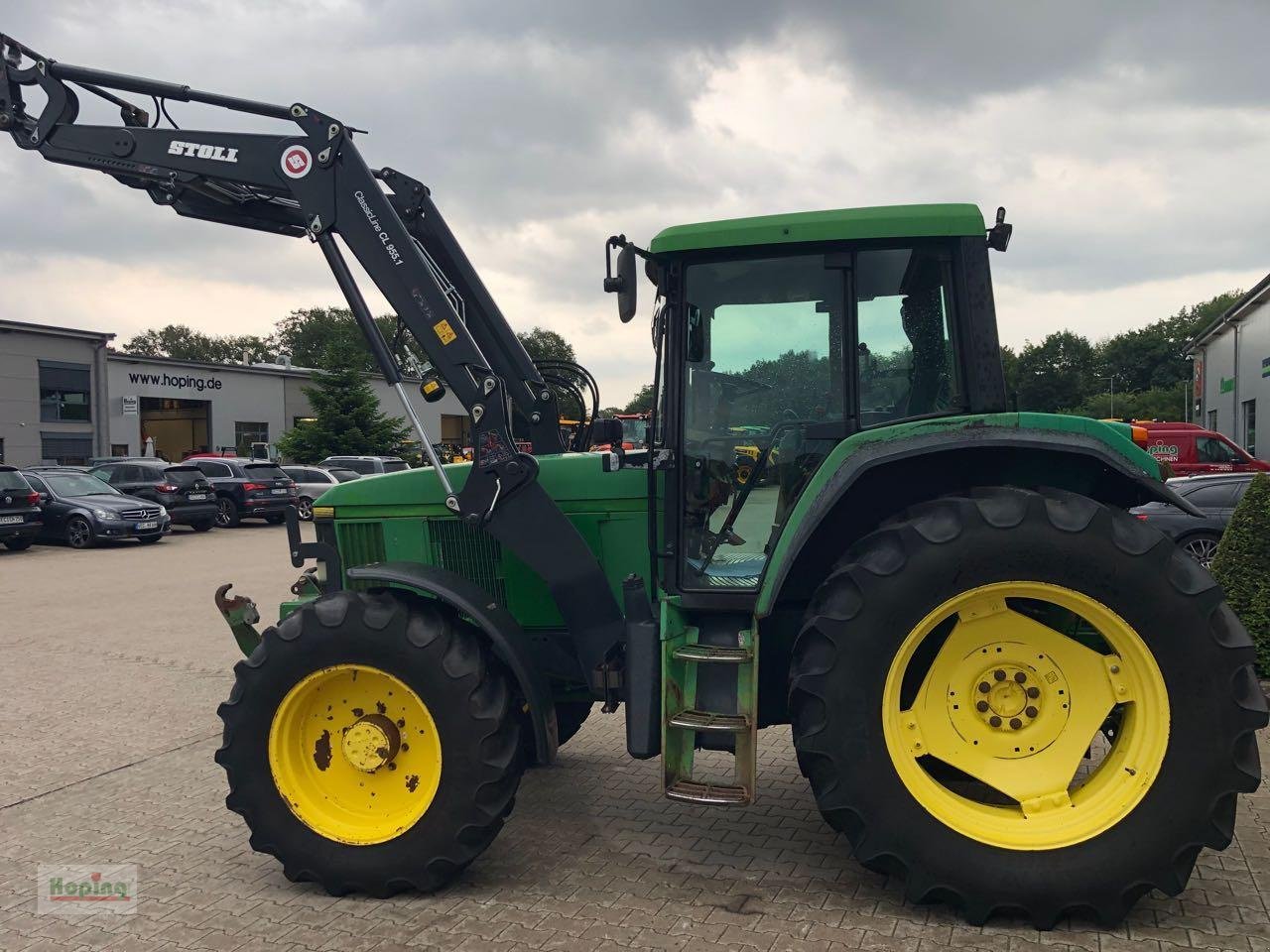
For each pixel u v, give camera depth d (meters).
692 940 3.12
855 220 3.47
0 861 4.00
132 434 39.59
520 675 3.55
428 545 4.31
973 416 3.28
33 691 6.98
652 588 3.88
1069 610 3.21
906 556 3.14
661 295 3.72
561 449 4.90
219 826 4.38
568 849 3.94
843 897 3.41
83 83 4.37
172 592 11.98
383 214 3.86
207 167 4.09
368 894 3.55
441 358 3.82
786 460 3.64
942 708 3.33
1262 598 6.18
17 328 34.56
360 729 3.59
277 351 94.12
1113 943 3.01
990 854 3.10
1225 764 3.00
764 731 5.65
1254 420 25.55
